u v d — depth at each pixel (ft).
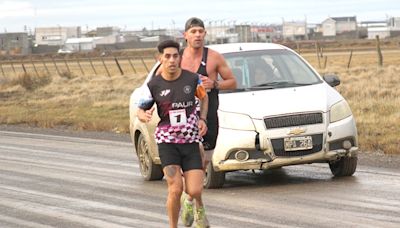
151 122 83.97
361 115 139.95
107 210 69.41
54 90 311.68
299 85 82.53
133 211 68.44
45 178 91.81
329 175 83.30
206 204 69.62
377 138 110.93
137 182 86.63
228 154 76.28
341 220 60.18
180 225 61.21
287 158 76.07
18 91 326.85
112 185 84.69
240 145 75.97
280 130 76.07
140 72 448.65
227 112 77.51
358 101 163.73
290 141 76.13
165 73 53.31
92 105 215.92
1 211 71.10
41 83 350.84
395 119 131.23
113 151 118.42
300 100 78.07
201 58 60.59
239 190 76.59
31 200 76.48
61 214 68.44
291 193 73.31
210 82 57.98
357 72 275.39
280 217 62.49
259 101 78.13
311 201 68.64
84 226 62.69
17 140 144.05
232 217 63.46
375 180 78.79
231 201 70.64
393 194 70.74
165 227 61.00
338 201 68.08
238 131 76.38
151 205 71.31
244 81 82.33
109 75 406.62
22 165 105.40
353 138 78.74
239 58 85.15
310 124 76.84
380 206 65.36
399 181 77.97
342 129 77.77
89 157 112.06
